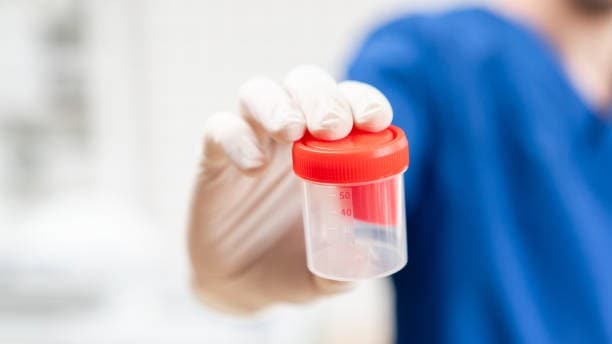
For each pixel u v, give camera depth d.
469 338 1.18
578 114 1.24
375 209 0.66
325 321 1.93
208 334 1.94
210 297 0.92
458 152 1.20
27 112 2.20
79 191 2.26
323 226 0.67
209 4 2.10
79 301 2.05
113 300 2.05
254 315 0.94
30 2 2.11
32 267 2.05
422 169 1.19
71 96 2.19
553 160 1.21
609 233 1.23
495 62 1.23
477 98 1.21
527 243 1.21
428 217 1.22
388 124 0.67
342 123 0.65
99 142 2.22
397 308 1.27
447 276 1.21
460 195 1.20
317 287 0.83
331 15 2.09
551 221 1.20
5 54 2.14
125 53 2.14
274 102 0.69
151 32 2.12
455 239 1.20
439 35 1.23
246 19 2.11
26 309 2.04
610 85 1.29
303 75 0.71
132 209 2.28
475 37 1.23
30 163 2.23
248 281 0.87
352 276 0.67
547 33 1.30
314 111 0.66
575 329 1.19
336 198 0.66
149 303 2.04
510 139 1.22
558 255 1.20
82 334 1.97
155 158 2.23
